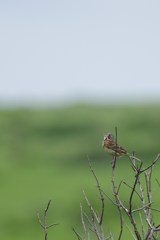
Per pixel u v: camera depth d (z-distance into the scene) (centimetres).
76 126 8600
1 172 7488
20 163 7919
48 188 6612
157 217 4575
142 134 8006
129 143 7631
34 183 6981
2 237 5334
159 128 8269
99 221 1099
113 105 9525
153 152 7350
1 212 6062
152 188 5797
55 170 7431
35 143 8575
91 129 8331
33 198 6331
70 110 9319
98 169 7019
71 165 7500
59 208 5847
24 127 9100
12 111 9769
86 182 6506
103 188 5959
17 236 5509
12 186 6944
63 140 8506
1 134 8938
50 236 5334
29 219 5778
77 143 8119
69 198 6034
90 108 9412
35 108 9856
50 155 8100
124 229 4588
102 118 8869
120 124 8369
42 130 8838
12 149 8456
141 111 8931
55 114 9388
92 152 7594
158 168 6700
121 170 6794
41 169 7562
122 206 1082
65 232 5153
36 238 5234
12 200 6378
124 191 5594
